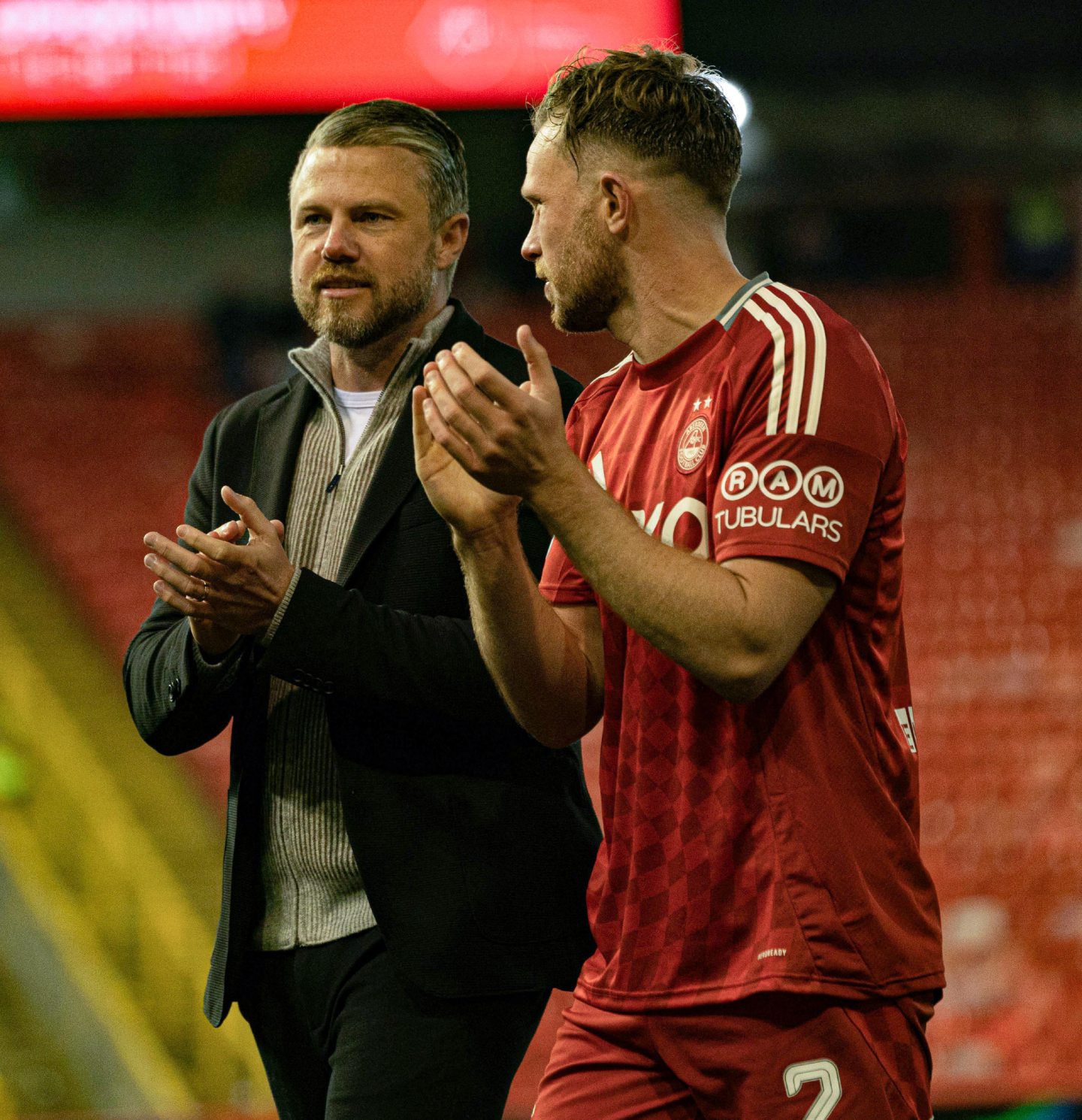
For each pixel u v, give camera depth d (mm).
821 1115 5348
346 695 6836
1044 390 48438
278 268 52000
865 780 5570
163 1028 23875
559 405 5211
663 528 5742
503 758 7113
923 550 41094
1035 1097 17578
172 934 25469
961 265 53000
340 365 7770
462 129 47719
